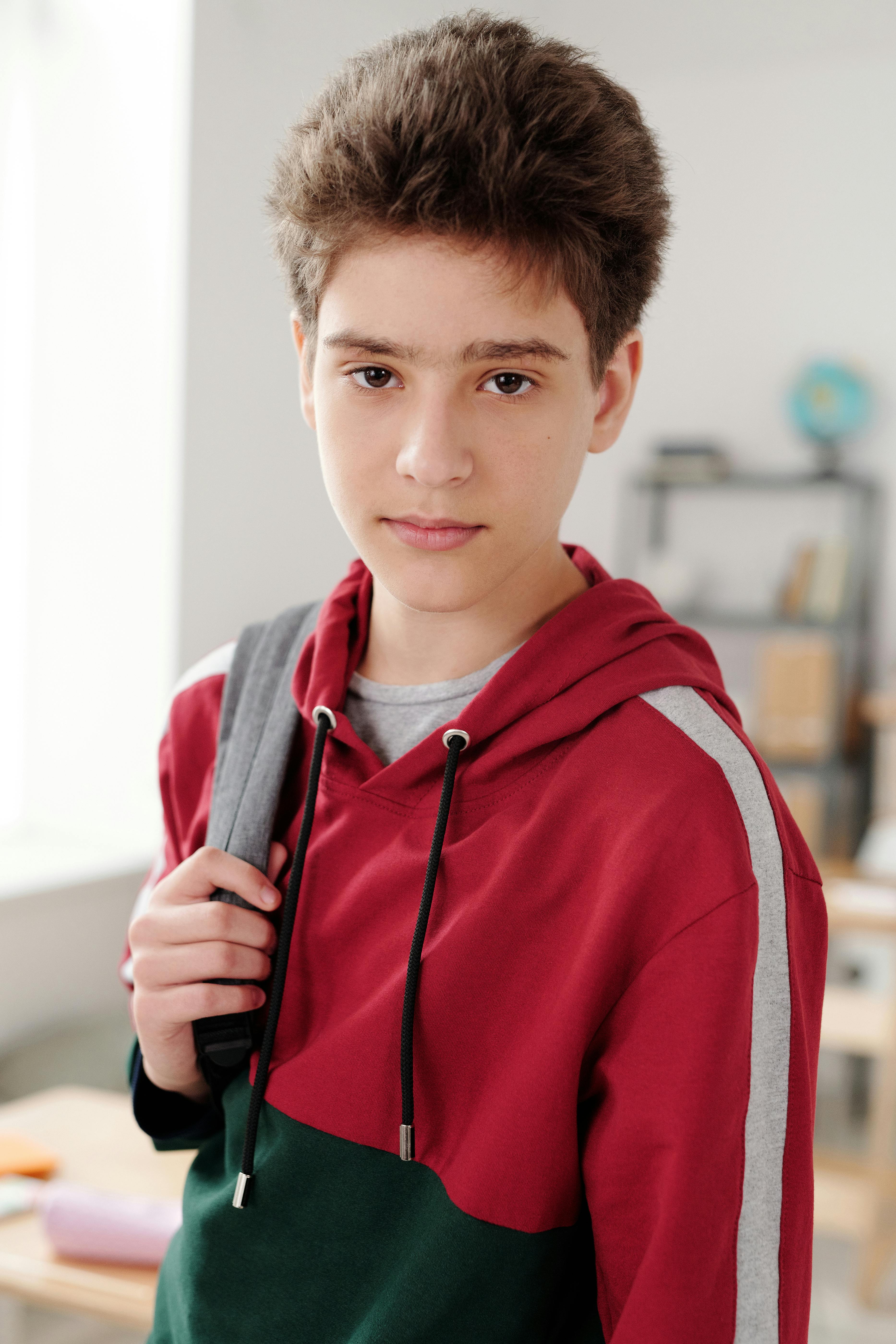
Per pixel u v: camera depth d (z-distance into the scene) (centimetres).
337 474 65
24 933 271
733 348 432
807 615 413
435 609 65
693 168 433
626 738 66
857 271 418
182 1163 146
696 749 64
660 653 70
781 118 422
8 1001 269
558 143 61
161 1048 76
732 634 441
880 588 420
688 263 436
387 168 59
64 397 311
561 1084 62
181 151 291
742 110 427
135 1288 115
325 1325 67
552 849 66
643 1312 57
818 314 422
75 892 279
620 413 72
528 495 63
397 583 65
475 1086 65
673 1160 58
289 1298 68
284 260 69
